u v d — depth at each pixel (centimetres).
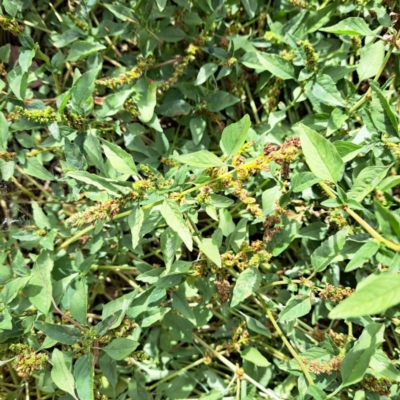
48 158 58
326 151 41
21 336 48
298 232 51
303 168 53
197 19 55
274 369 57
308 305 47
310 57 49
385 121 45
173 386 54
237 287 47
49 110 48
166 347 55
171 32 55
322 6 54
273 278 50
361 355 41
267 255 47
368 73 51
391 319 49
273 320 49
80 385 42
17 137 55
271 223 48
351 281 55
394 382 46
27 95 57
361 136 50
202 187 44
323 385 46
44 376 49
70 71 61
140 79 53
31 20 58
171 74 57
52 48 63
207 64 54
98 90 58
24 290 48
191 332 53
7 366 57
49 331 44
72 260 53
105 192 46
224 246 53
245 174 44
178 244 45
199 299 56
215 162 42
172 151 57
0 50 54
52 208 59
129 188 43
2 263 53
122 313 45
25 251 61
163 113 56
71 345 46
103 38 60
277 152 43
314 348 47
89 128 50
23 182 64
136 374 54
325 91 50
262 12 60
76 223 41
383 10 50
